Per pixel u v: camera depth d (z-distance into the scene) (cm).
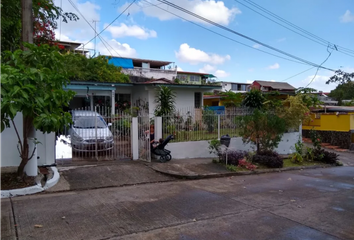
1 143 772
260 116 1195
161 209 580
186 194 707
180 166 1005
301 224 528
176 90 1920
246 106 1593
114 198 645
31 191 653
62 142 938
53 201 605
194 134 1233
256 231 486
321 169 1248
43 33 1178
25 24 707
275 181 929
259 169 1102
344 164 1445
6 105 544
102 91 1723
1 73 552
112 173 844
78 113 1050
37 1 934
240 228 496
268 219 548
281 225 519
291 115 1420
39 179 717
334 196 752
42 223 482
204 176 931
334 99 3428
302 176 1048
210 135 1279
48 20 1113
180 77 3938
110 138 1003
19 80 565
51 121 600
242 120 1232
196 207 604
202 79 4116
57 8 1022
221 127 1324
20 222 482
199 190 755
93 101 1783
